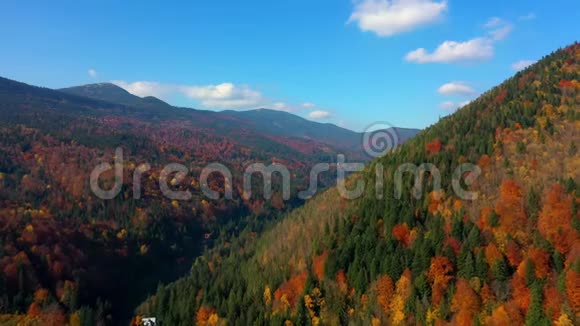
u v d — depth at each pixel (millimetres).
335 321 118125
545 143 149125
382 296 116562
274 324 121188
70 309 169250
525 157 144375
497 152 150250
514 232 119000
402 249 124125
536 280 104312
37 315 158875
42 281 178000
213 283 161625
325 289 125875
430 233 125062
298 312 121750
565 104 170000
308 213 178125
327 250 136500
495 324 102000
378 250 125562
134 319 161125
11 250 182750
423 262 117750
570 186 121062
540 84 191750
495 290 108812
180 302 153125
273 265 149375
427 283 114750
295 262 144500
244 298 137875
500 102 188125
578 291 96312
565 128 154625
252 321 127625
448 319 108375
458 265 115625
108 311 178250
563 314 94625
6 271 169500
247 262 168875
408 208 137125
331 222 151000
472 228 122312
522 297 104188
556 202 117625
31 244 192750
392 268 119500
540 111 167875
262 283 142375
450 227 126312
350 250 131625
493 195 132750
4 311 156875
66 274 187375
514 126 160750
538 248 110000
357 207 151250
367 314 115250
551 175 132625
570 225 111562
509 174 139000
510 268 112688
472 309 105688
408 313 112500
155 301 164250
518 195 128500
